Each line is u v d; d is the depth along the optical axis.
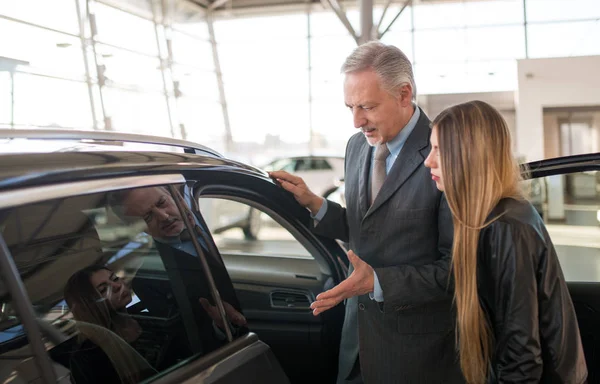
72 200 0.86
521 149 13.34
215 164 1.30
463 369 1.21
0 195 0.75
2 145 0.90
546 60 13.05
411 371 1.46
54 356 0.78
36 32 9.79
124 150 1.04
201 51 15.14
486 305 1.23
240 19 15.56
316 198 1.69
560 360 1.16
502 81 14.15
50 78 10.01
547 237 1.17
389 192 1.45
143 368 0.91
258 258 2.04
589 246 2.04
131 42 12.31
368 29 12.00
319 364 1.81
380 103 1.40
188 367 0.98
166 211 1.05
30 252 0.78
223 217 4.00
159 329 0.97
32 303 0.77
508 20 14.06
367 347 1.50
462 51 14.34
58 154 0.90
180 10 14.13
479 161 1.14
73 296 0.84
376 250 1.49
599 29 13.63
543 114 13.22
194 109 14.54
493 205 1.14
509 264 1.12
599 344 1.84
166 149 1.19
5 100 9.19
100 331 0.87
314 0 15.21
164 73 13.31
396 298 1.33
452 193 1.16
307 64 15.54
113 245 0.94
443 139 1.17
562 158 2.11
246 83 15.76
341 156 10.18
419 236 1.43
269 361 1.12
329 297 1.28
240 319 1.14
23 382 0.73
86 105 10.76
